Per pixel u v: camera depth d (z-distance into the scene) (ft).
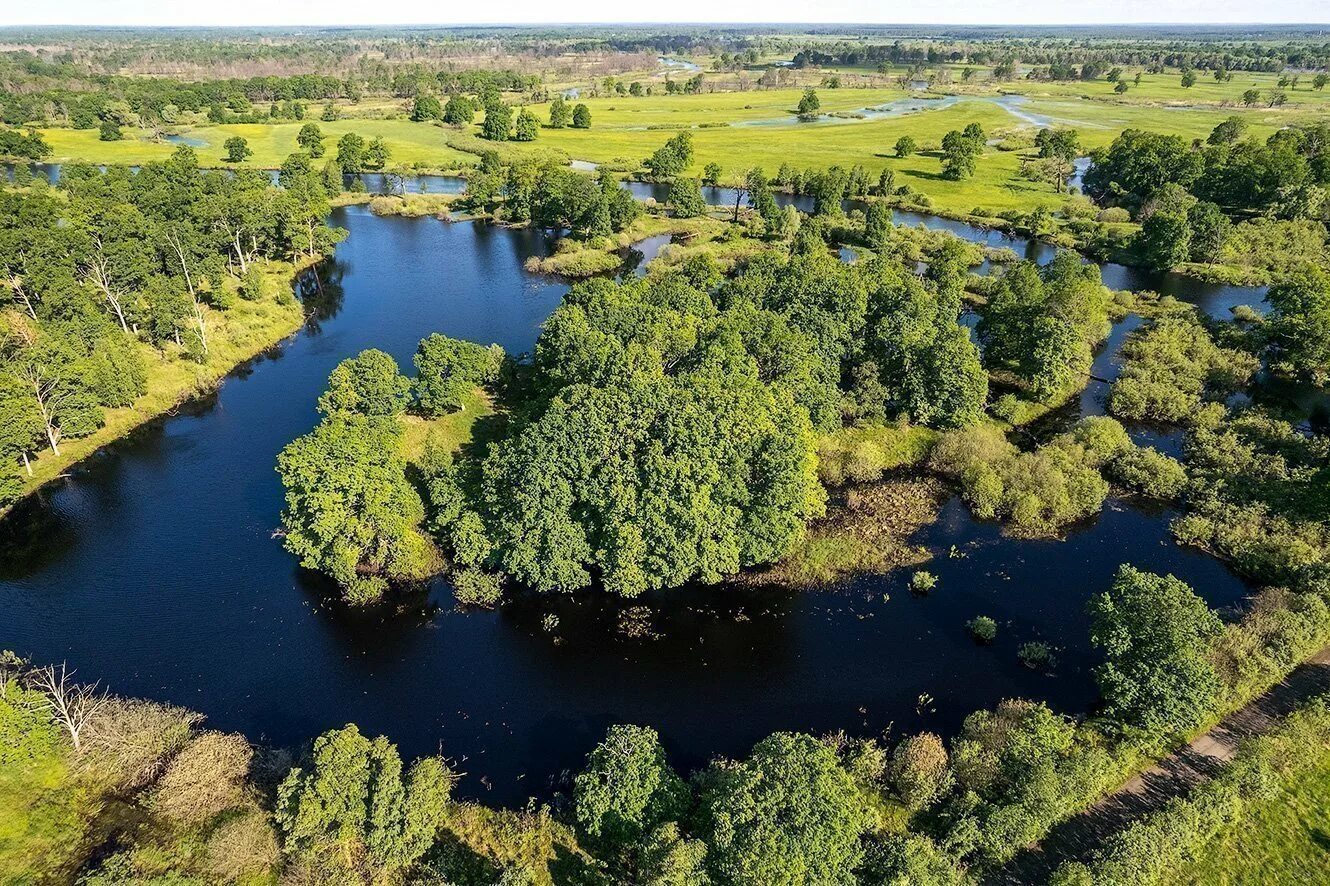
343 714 190.29
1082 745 171.63
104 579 233.14
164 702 191.52
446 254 531.91
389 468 231.91
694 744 182.70
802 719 188.75
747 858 128.98
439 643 210.79
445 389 302.25
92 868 147.84
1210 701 169.48
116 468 287.69
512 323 417.90
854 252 525.34
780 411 243.60
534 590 226.17
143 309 355.15
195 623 217.15
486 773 175.42
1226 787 155.94
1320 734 170.81
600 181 574.15
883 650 207.72
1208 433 290.97
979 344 368.89
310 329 411.34
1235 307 425.28
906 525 255.09
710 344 277.85
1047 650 204.54
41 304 346.95
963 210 612.70
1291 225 519.60
